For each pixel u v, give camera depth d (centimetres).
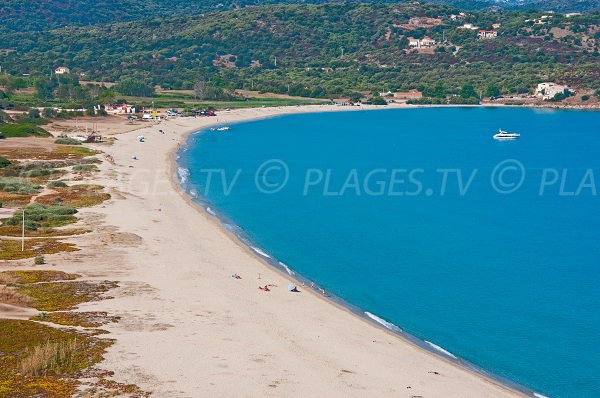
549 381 7625
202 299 9138
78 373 6894
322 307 9294
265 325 8412
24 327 7850
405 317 9238
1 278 9450
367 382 7094
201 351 7519
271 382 6906
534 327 9031
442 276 10956
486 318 9288
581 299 10050
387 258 11838
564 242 13175
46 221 12812
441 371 7600
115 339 7706
